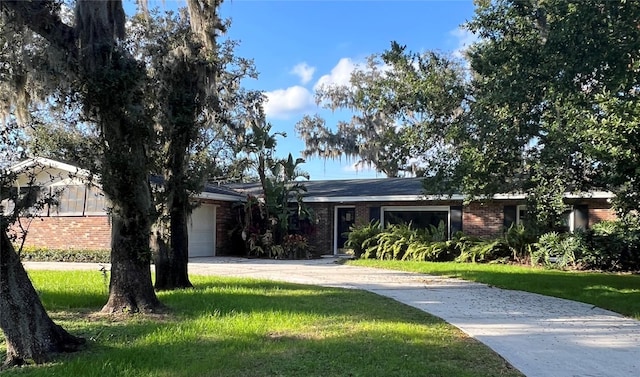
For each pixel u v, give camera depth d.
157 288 10.88
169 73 9.87
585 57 8.47
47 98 7.52
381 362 5.48
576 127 10.08
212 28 10.17
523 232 17.09
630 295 10.64
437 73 13.56
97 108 7.65
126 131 7.85
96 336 6.54
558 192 12.06
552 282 12.54
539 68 10.09
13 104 7.74
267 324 7.29
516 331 7.34
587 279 13.15
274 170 21.09
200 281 12.31
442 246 18.33
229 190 23.84
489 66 11.52
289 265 17.67
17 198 5.97
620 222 15.29
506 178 12.93
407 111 14.24
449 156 13.30
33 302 5.64
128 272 8.20
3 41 6.90
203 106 10.80
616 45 8.25
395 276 14.28
